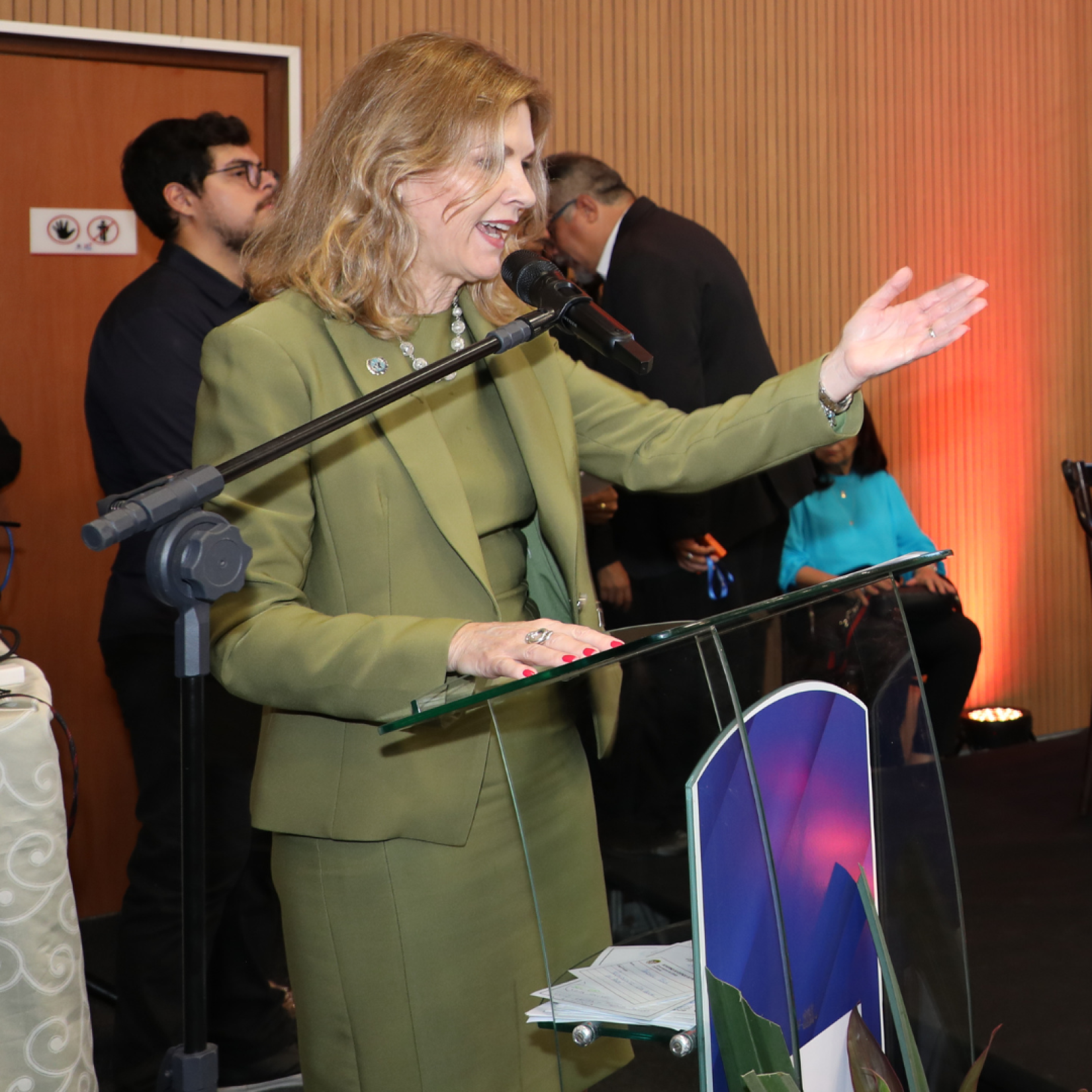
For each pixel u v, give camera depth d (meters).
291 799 1.34
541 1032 1.38
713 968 0.85
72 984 1.48
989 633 5.00
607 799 0.91
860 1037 0.94
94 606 3.38
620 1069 0.94
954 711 4.03
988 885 3.09
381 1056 1.34
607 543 3.45
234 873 2.44
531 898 1.38
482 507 1.40
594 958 0.92
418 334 1.42
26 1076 1.42
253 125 3.50
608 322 1.22
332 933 1.35
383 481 1.33
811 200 4.44
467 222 1.34
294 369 1.30
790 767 0.95
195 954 1.00
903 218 4.64
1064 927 2.80
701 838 0.86
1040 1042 2.26
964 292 1.39
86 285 3.31
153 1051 2.37
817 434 1.43
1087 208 5.04
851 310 4.55
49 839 1.44
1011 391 4.96
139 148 2.59
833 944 0.97
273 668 1.20
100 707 3.40
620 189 3.24
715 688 0.89
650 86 4.11
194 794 0.99
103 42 3.26
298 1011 1.41
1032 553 5.05
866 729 1.03
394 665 1.13
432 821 1.30
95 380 2.53
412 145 1.31
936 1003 1.07
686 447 1.51
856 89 4.50
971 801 3.79
